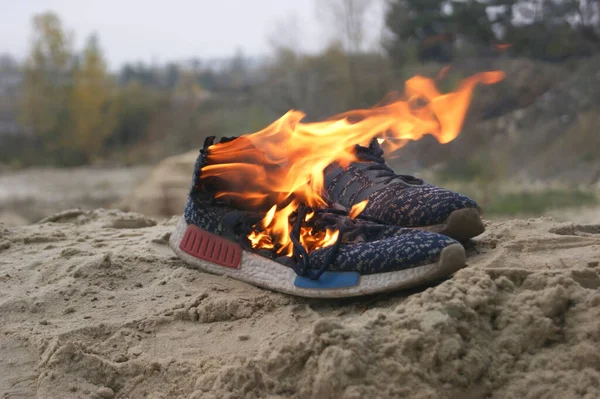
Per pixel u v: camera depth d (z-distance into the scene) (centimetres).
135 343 170
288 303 186
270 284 192
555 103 1520
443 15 1675
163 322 179
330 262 181
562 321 153
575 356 144
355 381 137
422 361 142
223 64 4872
